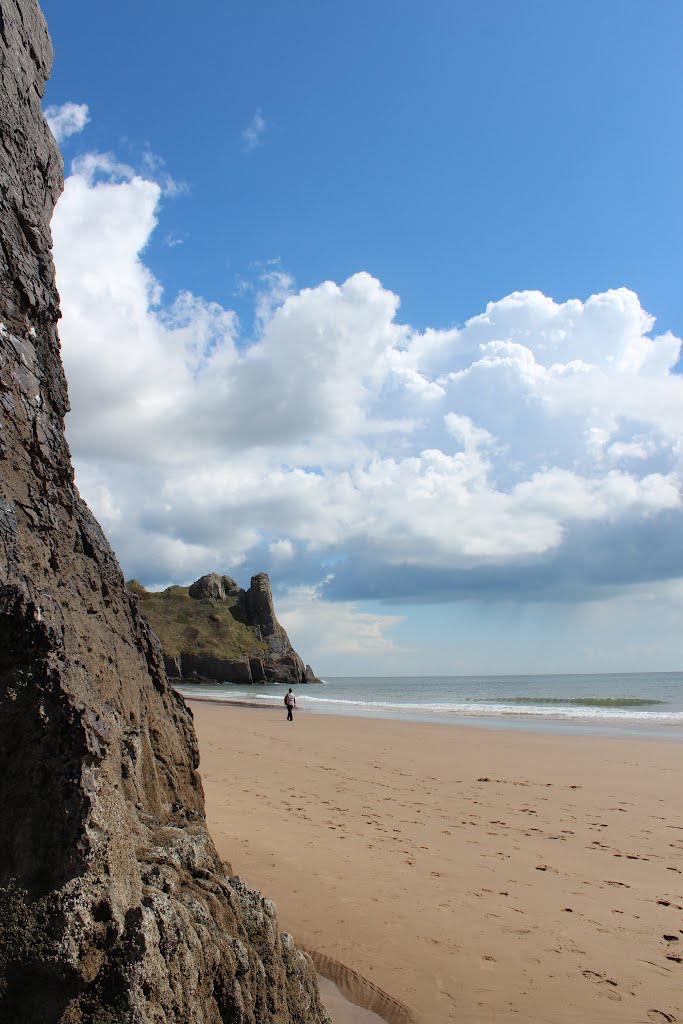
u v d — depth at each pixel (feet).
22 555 11.80
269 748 61.62
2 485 12.05
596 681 410.11
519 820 33.99
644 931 19.88
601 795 41.09
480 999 15.87
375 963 17.43
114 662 13.46
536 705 139.54
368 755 57.72
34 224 14.11
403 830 30.86
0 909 7.88
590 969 17.42
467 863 25.98
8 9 14.12
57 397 14.47
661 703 142.20
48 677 8.91
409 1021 14.99
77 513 14.47
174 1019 8.05
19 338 13.47
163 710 14.89
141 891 8.89
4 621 9.14
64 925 7.59
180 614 401.90
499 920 20.33
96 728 8.92
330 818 32.53
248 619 413.80
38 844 8.24
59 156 15.61
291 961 12.44
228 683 362.12
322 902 21.12
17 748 8.74
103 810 8.54
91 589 14.03
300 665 402.31
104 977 7.61
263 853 25.55
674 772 49.52
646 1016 15.29
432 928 19.54
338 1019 15.01
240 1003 9.69
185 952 8.52
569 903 21.99
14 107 13.93
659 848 29.25
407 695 228.84
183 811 13.78
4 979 7.47
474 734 76.23
